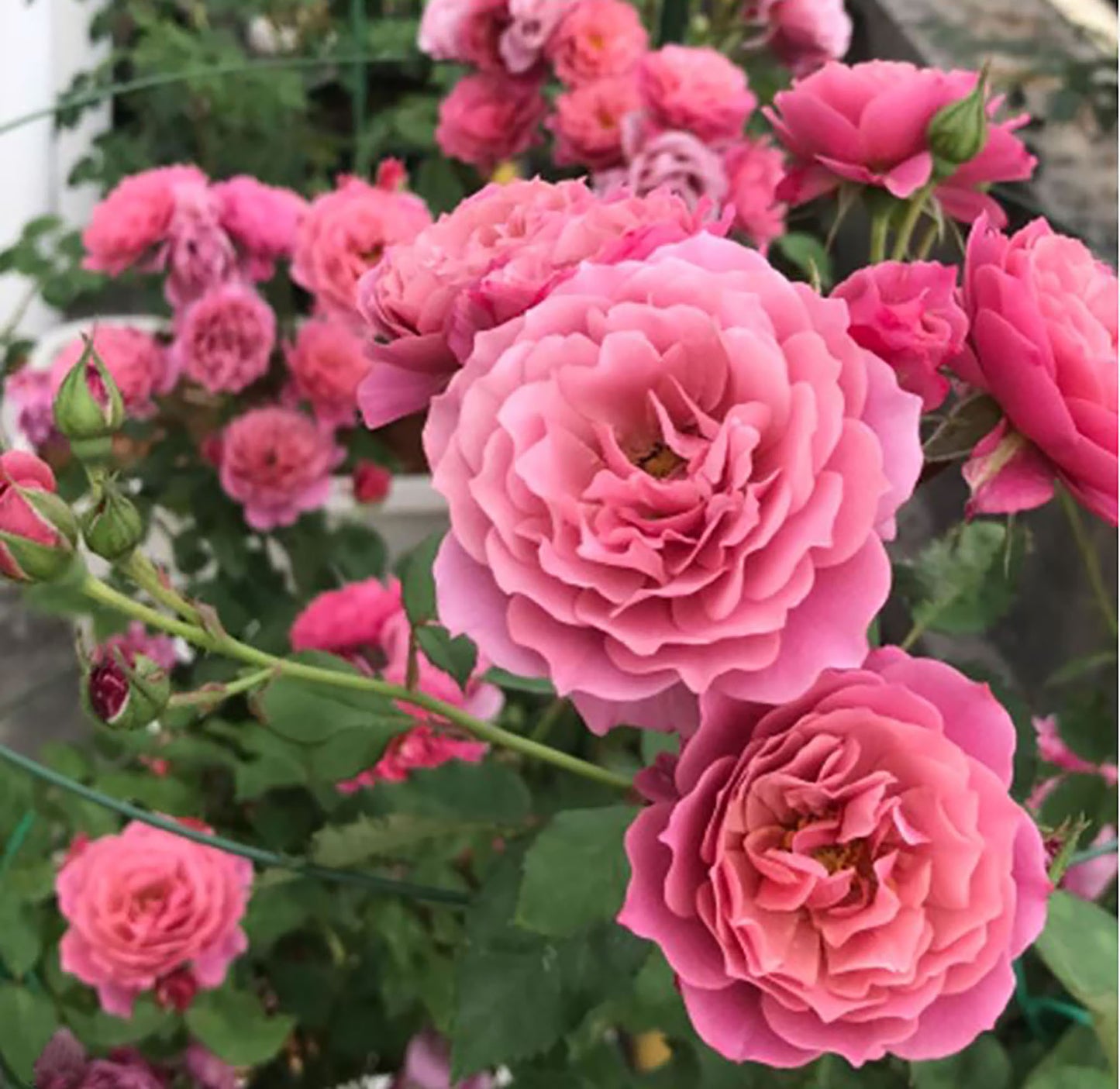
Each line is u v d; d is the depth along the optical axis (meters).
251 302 0.62
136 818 0.35
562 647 0.21
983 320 0.24
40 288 0.79
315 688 0.32
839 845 0.23
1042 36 0.71
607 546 0.21
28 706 0.82
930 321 0.24
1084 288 0.26
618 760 0.45
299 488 0.65
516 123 0.68
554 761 0.30
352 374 0.63
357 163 0.87
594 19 0.64
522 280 0.24
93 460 0.26
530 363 0.22
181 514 0.70
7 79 1.01
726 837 0.22
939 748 0.22
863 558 0.21
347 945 0.54
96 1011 0.49
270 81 0.92
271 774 0.45
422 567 0.30
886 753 0.23
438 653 0.33
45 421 0.63
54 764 0.55
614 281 0.23
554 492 0.21
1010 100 0.69
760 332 0.21
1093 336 0.25
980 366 0.25
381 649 0.46
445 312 0.25
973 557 0.35
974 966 0.22
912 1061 0.31
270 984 0.54
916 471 0.21
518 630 0.21
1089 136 0.65
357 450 0.69
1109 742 0.38
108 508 0.25
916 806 0.22
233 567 0.69
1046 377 0.23
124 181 0.63
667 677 0.21
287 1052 0.55
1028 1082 0.33
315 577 0.71
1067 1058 0.34
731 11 0.67
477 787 0.35
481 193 0.28
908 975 0.22
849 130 0.30
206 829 0.50
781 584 0.20
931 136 0.30
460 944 0.45
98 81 1.06
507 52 0.65
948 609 0.35
